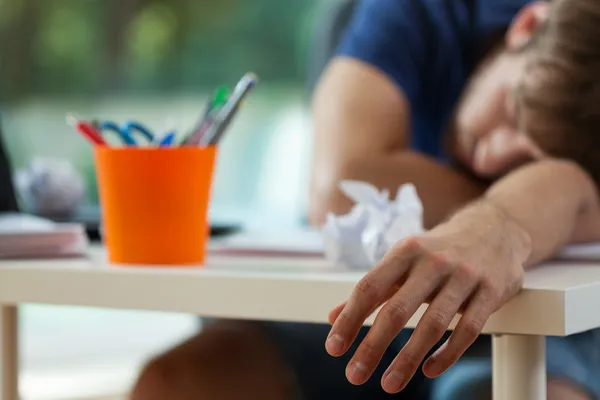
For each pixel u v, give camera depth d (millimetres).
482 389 1729
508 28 2230
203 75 5738
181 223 1634
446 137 2266
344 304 1410
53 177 2076
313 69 2512
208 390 1862
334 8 2482
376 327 1366
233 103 1664
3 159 1986
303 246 1711
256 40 5645
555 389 1719
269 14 5617
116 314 4047
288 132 5020
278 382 1922
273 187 4891
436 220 2127
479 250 1410
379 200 1612
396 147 2219
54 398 2764
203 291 1520
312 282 1474
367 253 1575
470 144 2197
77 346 3504
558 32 2057
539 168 1661
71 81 5820
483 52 2246
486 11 2252
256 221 3145
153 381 1854
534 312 1391
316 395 1973
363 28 2295
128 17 5809
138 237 1635
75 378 3033
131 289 1552
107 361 3279
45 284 1594
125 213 1637
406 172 2152
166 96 5781
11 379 1668
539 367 1425
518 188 1604
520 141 2109
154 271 1549
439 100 2279
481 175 2182
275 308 1489
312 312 1475
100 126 1674
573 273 1513
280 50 5582
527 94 2094
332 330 1383
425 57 2275
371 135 2201
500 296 1392
